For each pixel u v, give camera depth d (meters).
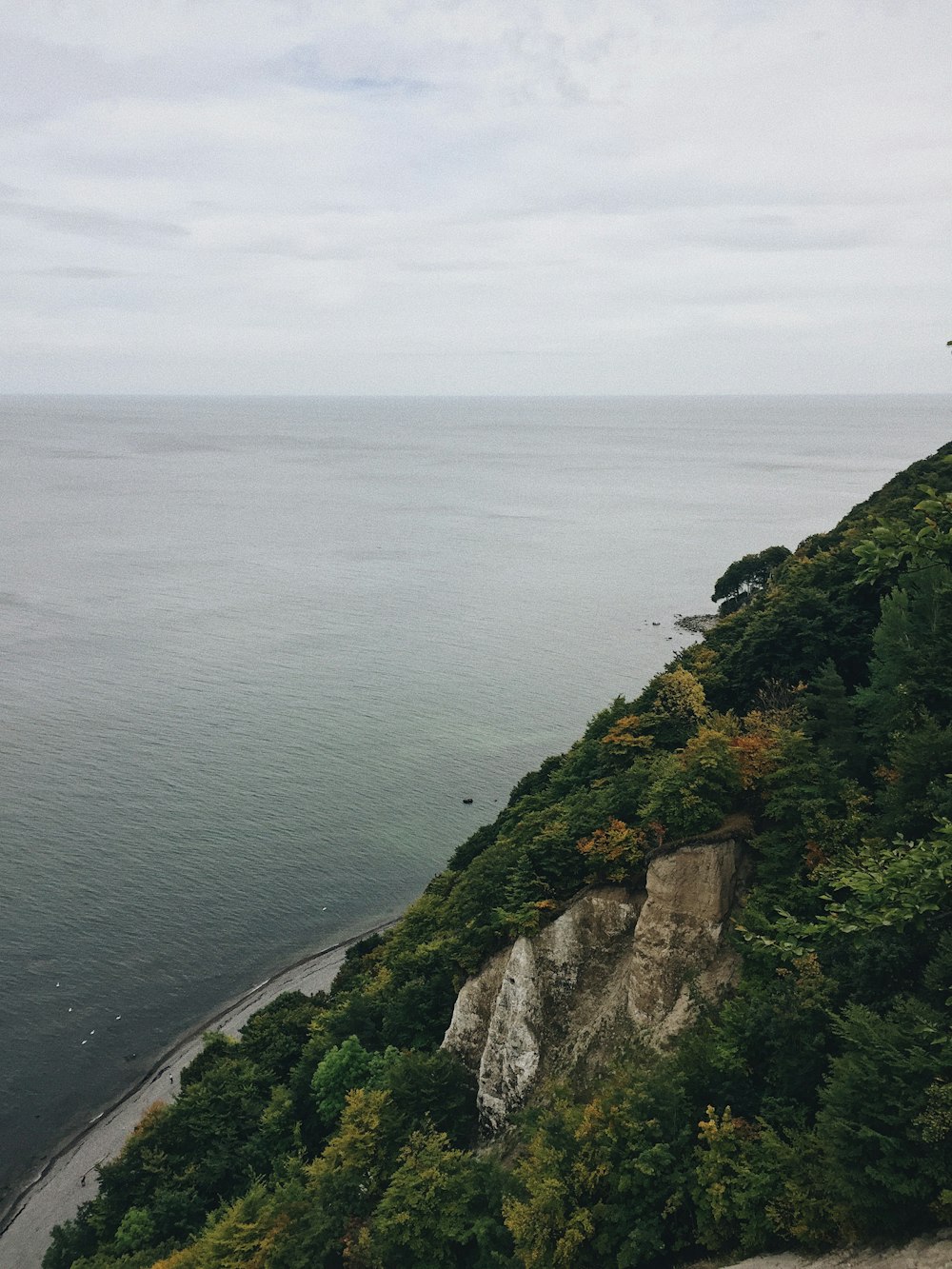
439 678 138.50
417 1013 52.56
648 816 45.28
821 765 42.81
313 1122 51.22
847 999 32.47
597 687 135.25
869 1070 27.61
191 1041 71.38
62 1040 71.31
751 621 71.44
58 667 138.62
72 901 84.81
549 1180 33.53
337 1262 38.41
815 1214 28.25
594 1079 41.34
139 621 163.25
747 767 44.09
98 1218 49.12
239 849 93.25
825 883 37.94
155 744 113.75
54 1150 62.41
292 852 93.19
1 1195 59.53
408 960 58.31
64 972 77.31
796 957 34.62
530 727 121.38
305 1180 44.78
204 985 77.19
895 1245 26.44
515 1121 42.25
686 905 41.53
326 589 189.62
